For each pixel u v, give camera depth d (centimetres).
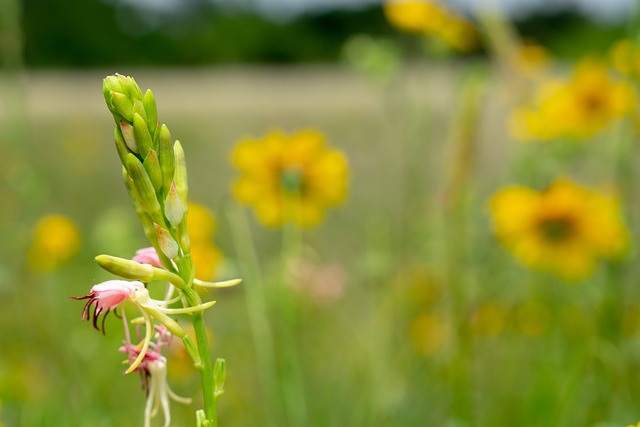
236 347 86
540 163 91
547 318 86
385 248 92
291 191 77
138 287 38
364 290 100
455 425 72
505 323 86
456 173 85
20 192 106
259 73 459
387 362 81
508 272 89
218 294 76
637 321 83
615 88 86
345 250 120
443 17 101
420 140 104
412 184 104
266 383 71
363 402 77
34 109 311
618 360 70
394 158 172
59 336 92
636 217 91
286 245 77
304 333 87
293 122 252
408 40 110
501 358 86
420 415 79
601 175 100
